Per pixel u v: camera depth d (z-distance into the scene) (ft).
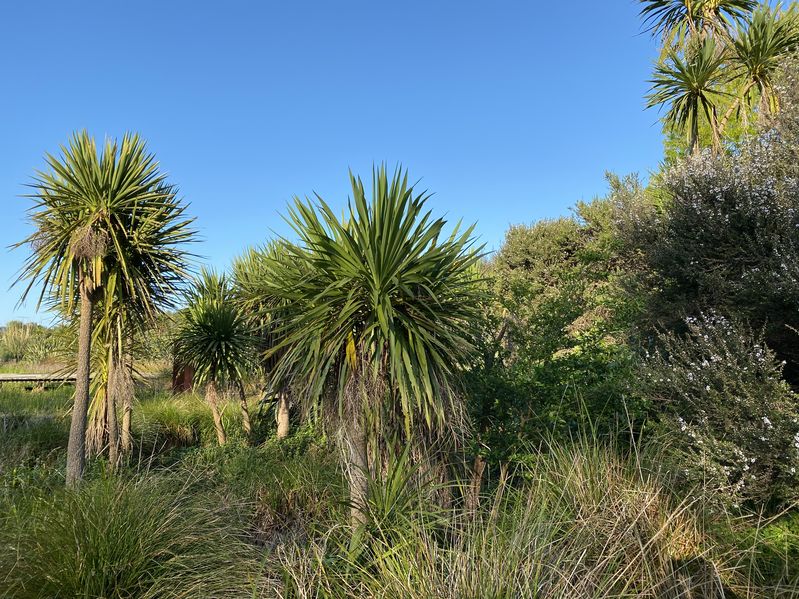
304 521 18.29
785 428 14.40
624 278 26.27
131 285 22.65
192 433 35.55
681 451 16.26
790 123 22.02
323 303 15.51
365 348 15.03
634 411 17.99
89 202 22.16
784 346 19.38
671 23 33.27
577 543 11.49
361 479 15.30
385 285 15.20
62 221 22.47
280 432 30.50
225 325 31.07
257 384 36.37
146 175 23.90
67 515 12.93
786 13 29.07
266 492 20.88
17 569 11.57
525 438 18.06
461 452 17.81
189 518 14.43
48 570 11.55
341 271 15.31
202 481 20.12
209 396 32.48
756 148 23.07
